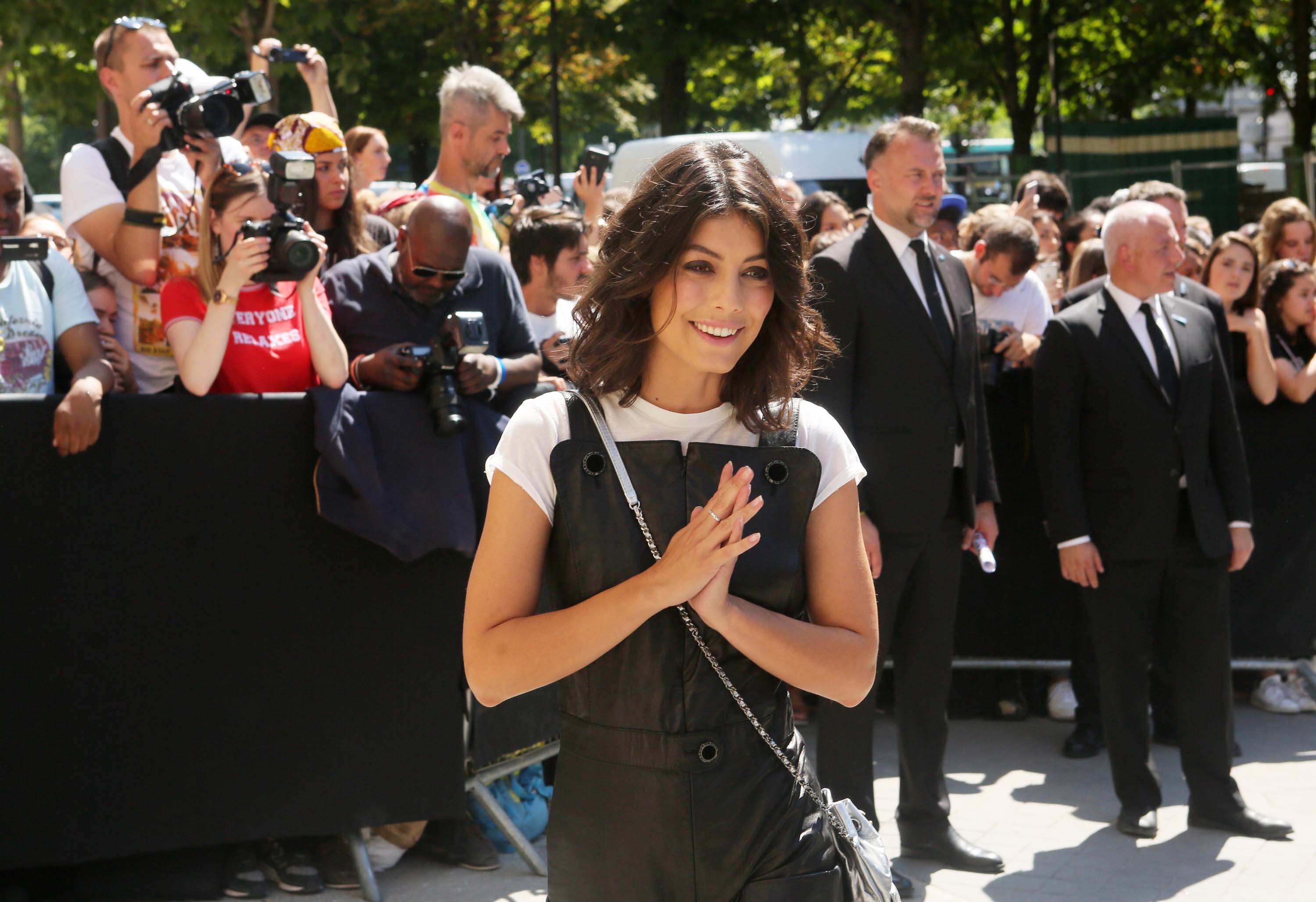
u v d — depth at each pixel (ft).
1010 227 18.61
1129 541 14.39
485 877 13.07
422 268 12.47
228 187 11.57
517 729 13.57
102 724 11.47
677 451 6.28
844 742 13.51
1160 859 13.96
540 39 64.69
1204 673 14.62
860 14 64.95
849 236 13.70
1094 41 74.43
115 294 12.93
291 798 12.03
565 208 17.74
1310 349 18.65
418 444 12.08
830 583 6.55
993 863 13.61
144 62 12.89
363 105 63.36
